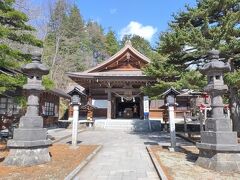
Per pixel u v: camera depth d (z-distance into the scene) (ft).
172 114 40.73
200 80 41.42
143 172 26.89
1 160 30.37
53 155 34.45
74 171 25.41
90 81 88.22
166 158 33.30
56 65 149.28
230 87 46.19
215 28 41.81
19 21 38.17
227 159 26.84
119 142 50.80
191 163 30.32
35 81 30.83
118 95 90.33
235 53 45.11
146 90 52.37
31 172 25.09
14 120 51.83
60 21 155.53
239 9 44.14
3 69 42.45
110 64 93.76
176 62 48.98
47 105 85.81
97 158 34.32
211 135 28.48
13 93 42.91
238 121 47.85
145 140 54.03
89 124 85.35
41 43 40.34
